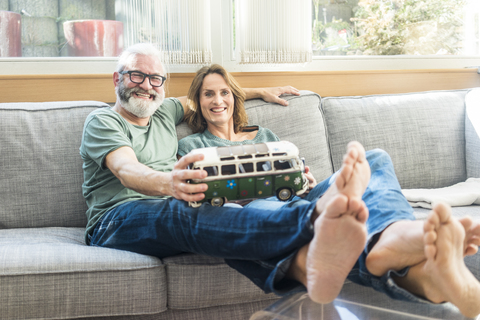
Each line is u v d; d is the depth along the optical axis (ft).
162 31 6.07
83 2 6.27
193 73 6.28
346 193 2.37
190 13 6.12
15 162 4.70
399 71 7.21
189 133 5.37
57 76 5.79
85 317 3.39
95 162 4.36
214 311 3.76
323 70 7.22
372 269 2.64
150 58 4.70
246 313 3.82
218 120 5.14
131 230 3.76
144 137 4.70
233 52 6.81
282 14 6.46
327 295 2.53
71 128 4.99
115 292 3.35
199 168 3.21
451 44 8.04
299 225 2.66
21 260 3.27
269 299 3.86
